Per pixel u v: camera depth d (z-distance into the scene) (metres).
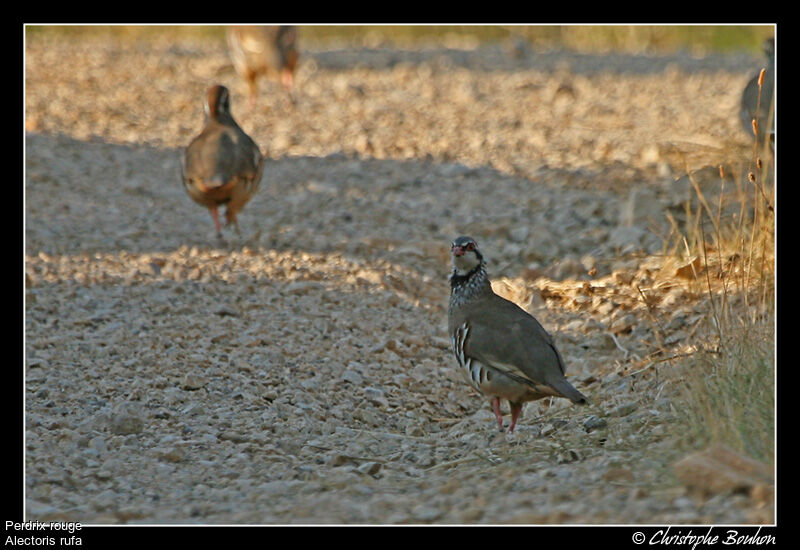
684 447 8.58
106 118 24.03
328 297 13.47
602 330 12.31
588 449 9.20
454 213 17.41
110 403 10.33
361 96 26.98
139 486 8.69
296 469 9.12
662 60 33.53
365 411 10.51
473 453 9.45
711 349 10.61
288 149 21.80
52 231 15.98
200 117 24.72
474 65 32.19
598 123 23.83
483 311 10.07
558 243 15.58
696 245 13.99
